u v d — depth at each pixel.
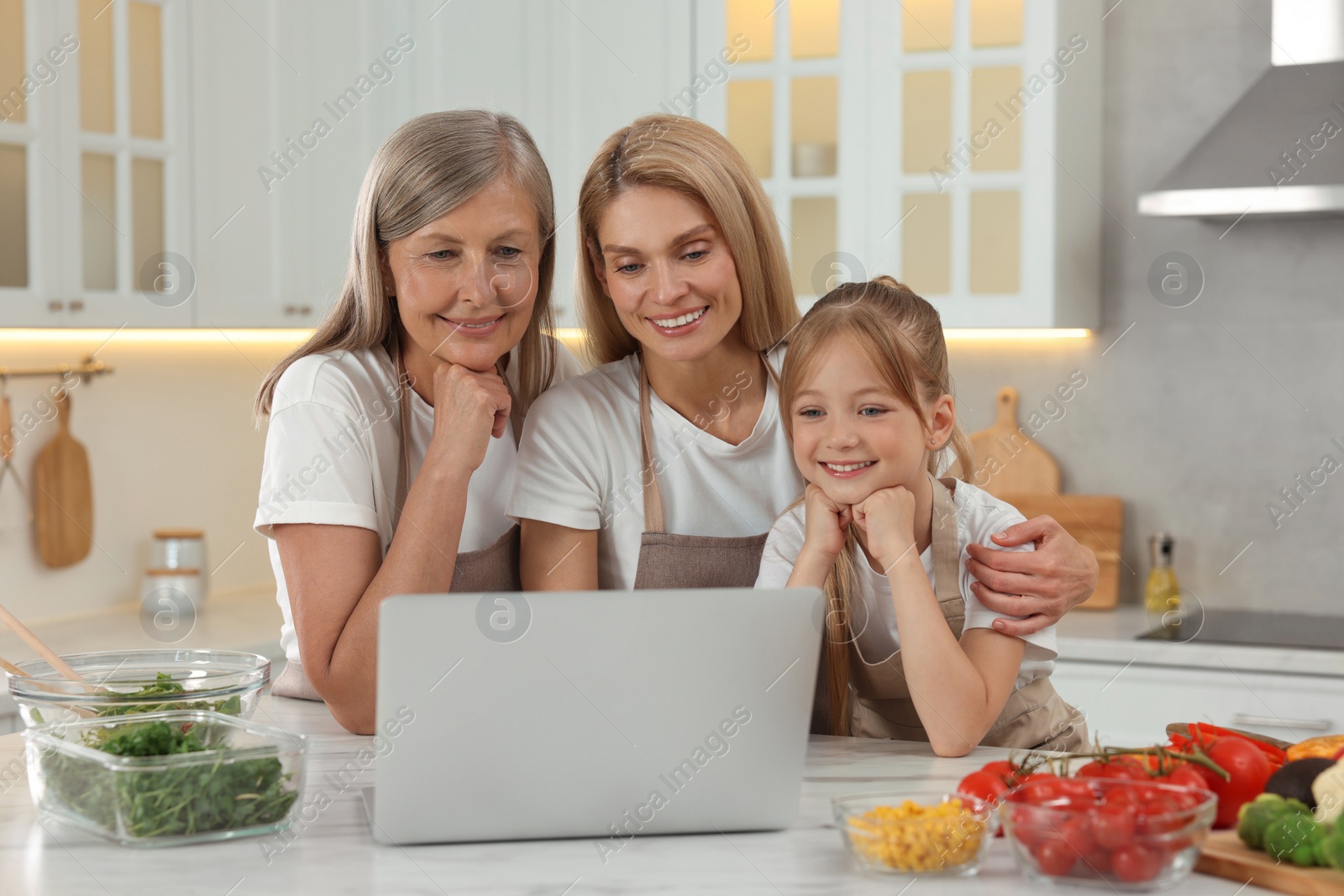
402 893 0.83
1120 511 2.81
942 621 1.18
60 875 0.86
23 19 2.21
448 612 0.90
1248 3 2.73
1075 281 2.69
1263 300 2.76
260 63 2.58
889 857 0.86
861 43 2.61
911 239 2.62
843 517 1.26
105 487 2.69
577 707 0.93
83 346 2.64
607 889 0.84
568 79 2.73
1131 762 0.92
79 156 2.28
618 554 1.40
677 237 1.25
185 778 0.92
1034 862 0.84
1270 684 2.28
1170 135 2.80
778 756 0.95
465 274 1.27
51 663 1.06
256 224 2.59
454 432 1.28
